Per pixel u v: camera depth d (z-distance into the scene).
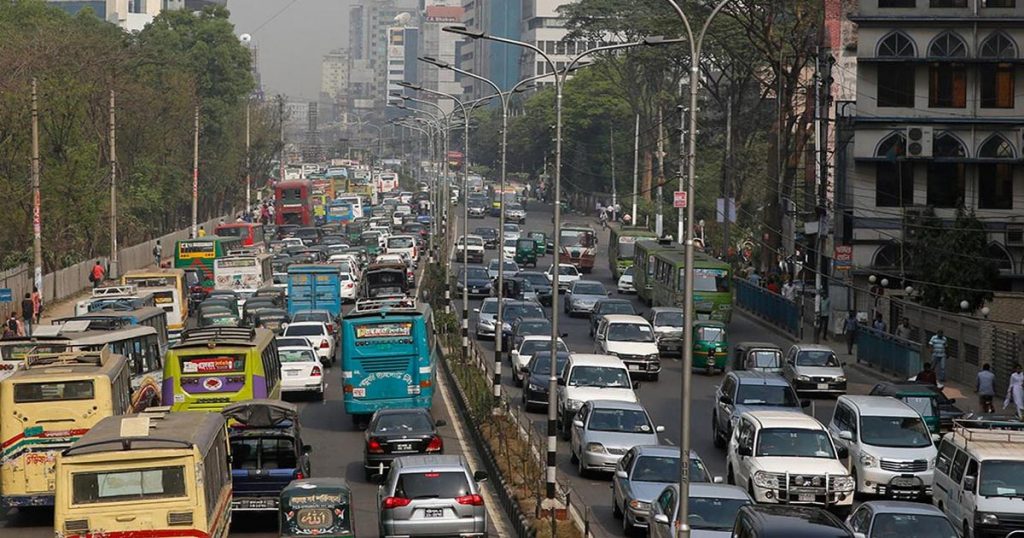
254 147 166.25
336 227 135.75
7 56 95.31
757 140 125.31
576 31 134.62
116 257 91.00
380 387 45.62
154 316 52.28
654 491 30.56
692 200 25.25
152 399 44.91
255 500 31.88
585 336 70.50
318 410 50.12
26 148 90.19
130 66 125.94
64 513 25.02
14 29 110.75
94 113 106.94
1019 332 54.16
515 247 112.00
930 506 26.09
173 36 157.25
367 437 37.62
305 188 135.62
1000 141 77.44
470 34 42.50
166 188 128.50
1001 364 54.88
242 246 101.75
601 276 107.38
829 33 93.69
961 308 65.44
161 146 124.88
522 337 59.72
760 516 22.69
